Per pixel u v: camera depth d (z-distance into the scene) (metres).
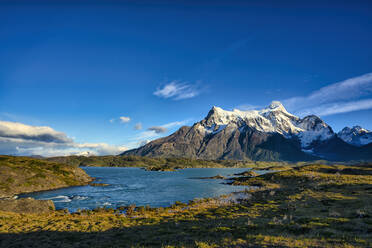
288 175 116.81
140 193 95.69
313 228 24.80
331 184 68.69
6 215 43.38
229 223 32.56
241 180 140.00
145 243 24.34
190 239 24.56
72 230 32.81
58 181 118.44
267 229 26.39
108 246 24.22
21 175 105.94
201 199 75.06
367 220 27.02
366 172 112.25
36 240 27.67
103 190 106.25
